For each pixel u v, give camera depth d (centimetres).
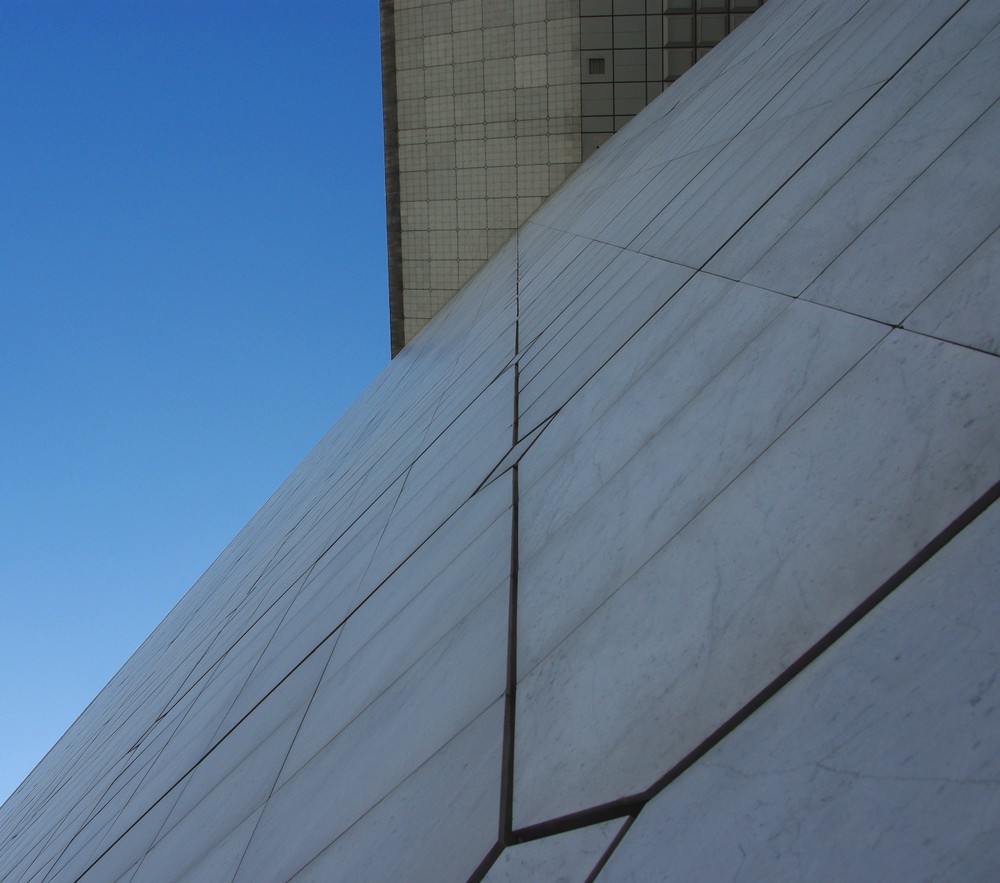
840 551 320
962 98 571
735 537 380
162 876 657
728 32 2973
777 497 379
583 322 1011
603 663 376
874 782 232
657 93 3020
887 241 499
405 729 479
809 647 292
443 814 370
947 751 224
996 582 256
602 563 458
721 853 248
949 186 490
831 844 226
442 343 2375
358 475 1611
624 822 288
